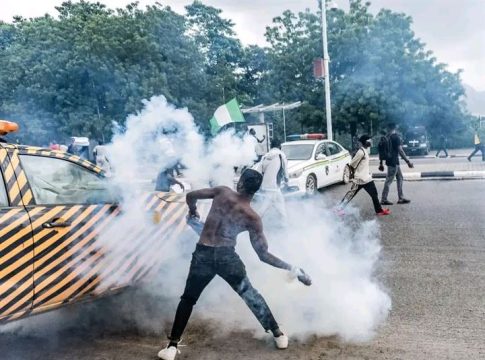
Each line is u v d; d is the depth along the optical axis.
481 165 15.92
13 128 3.56
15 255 3.20
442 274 5.11
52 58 24.50
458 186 11.18
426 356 3.41
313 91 28.34
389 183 9.14
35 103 24.64
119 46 23.70
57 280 3.45
